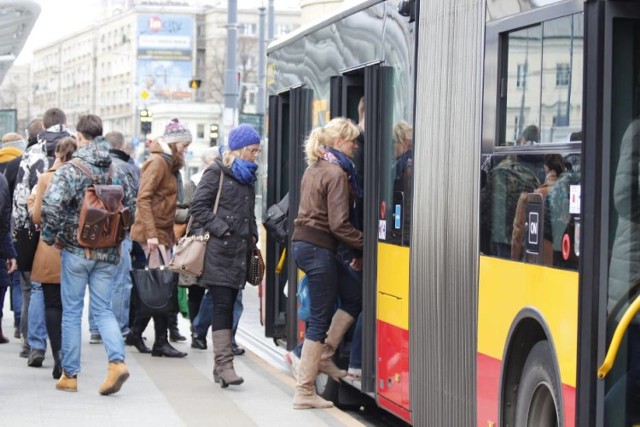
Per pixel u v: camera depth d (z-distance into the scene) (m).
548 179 7.39
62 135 13.80
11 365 14.06
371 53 11.43
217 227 12.20
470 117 8.72
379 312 10.87
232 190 12.27
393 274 10.47
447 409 9.04
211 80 152.38
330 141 11.33
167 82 158.00
